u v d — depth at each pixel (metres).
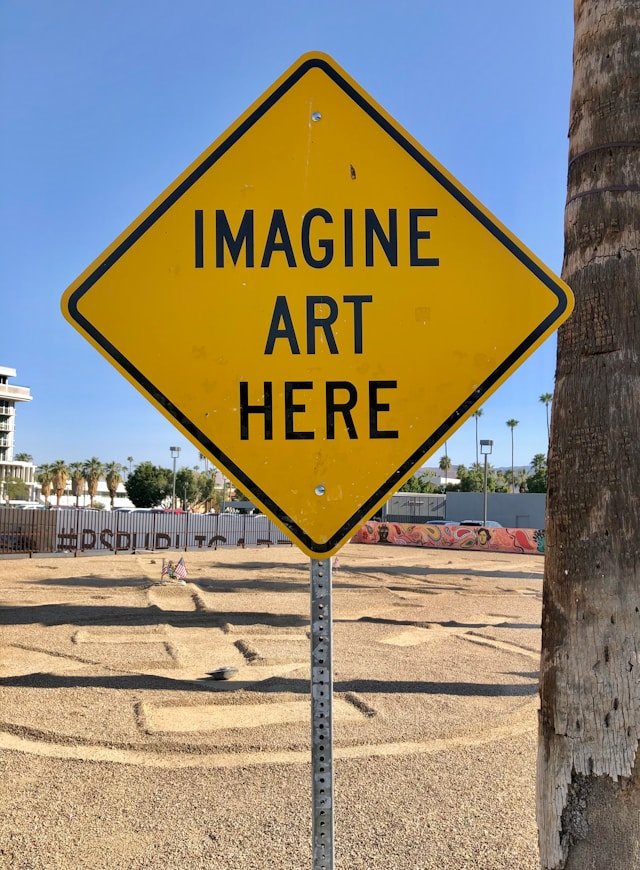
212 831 3.96
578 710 2.20
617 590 2.18
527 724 6.05
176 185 1.90
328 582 1.83
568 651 2.24
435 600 14.45
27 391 94.38
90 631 10.12
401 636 10.36
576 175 2.45
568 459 2.33
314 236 1.90
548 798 2.25
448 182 1.91
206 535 30.80
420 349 1.88
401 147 1.92
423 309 1.89
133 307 1.88
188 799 4.39
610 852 2.11
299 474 1.86
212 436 1.87
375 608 13.16
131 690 6.98
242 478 1.86
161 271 1.89
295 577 18.00
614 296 2.30
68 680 7.30
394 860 3.62
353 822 4.07
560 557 2.31
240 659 8.56
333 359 1.88
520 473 98.00
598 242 2.35
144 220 1.89
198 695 6.84
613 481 2.22
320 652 1.79
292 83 1.93
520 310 1.89
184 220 1.90
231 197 1.91
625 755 2.13
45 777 4.75
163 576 16.30
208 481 78.19
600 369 2.29
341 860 3.61
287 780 4.72
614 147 2.35
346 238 1.90
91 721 5.94
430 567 22.28
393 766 5.00
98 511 27.09
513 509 48.72
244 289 1.89
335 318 1.89
